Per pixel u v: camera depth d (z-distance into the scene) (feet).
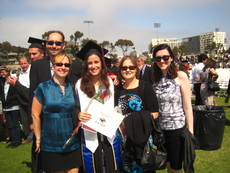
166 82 8.66
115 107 8.34
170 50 8.50
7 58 214.69
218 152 14.40
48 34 10.11
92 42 10.19
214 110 14.58
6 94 16.96
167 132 8.66
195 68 23.24
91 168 8.28
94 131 8.02
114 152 8.40
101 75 8.54
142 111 8.11
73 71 10.12
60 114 7.96
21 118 17.42
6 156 15.47
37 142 8.41
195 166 12.50
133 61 8.42
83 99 8.27
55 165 7.95
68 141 7.92
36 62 10.07
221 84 37.22
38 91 8.13
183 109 8.86
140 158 8.04
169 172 9.16
